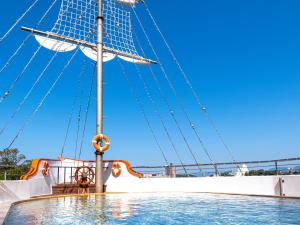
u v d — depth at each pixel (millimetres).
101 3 21703
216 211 10250
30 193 15641
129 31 24469
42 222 8344
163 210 10750
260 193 15414
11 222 8227
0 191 12695
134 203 13102
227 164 17641
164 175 20891
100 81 20578
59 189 18438
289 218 8547
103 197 16422
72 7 22078
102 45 21234
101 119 20203
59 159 21266
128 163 21016
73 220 8734
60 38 21500
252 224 7801
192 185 18844
